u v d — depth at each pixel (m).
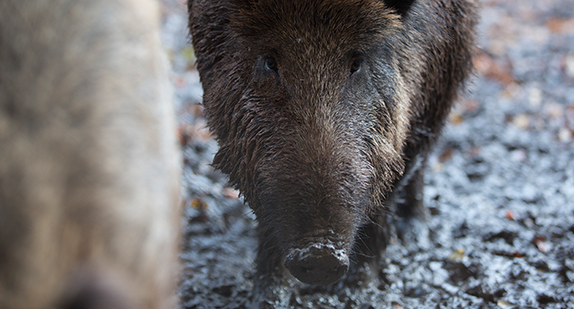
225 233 4.73
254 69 3.34
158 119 1.72
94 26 1.59
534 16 12.08
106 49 1.58
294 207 2.93
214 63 3.67
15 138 1.43
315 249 2.82
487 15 11.78
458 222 5.00
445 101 4.55
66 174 1.43
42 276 1.36
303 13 3.18
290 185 2.98
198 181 5.30
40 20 1.54
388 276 4.23
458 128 6.76
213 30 3.64
